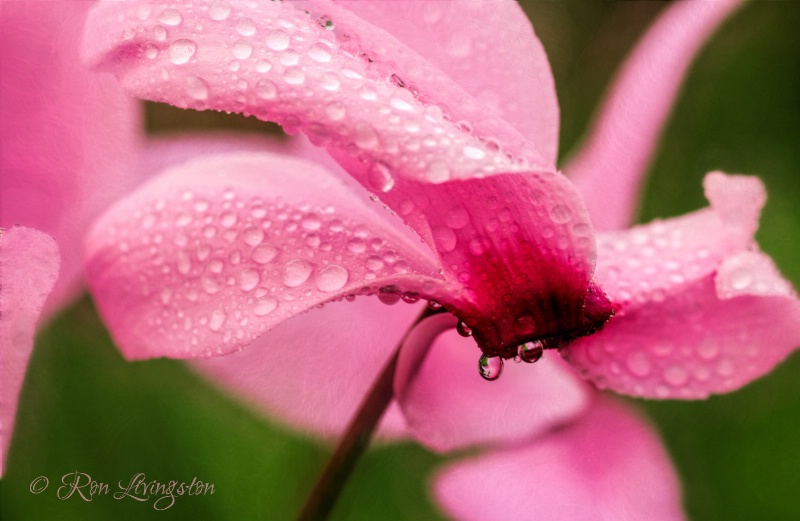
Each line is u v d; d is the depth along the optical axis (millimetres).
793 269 202
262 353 183
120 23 152
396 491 193
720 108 208
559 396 178
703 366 164
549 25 201
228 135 185
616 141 179
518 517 179
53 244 162
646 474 180
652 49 181
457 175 144
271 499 194
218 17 151
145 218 161
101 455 198
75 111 172
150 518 197
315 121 147
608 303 158
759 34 206
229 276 156
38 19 167
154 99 150
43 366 197
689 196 205
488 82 160
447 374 173
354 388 183
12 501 197
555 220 152
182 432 197
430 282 154
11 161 171
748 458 196
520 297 155
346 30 154
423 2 160
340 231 157
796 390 197
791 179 206
